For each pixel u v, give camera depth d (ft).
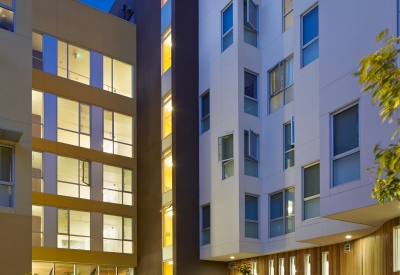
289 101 59.06
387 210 37.04
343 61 40.68
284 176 57.72
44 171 71.97
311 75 52.75
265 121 62.59
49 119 74.23
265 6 65.41
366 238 45.11
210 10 71.92
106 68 83.61
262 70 64.44
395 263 38.52
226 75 65.36
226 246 60.54
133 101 85.40
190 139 70.28
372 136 36.60
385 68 24.13
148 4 86.02
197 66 73.61
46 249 69.36
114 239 77.10
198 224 67.77
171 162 70.79
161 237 71.20
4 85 50.60
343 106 40.16
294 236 54.70
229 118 63.36
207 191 66.74
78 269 73.10
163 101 76.23
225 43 67.00
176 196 66.95
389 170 26.32
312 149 51.21
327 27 43.09
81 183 75.51
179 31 73.20
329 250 51.34
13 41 52.37
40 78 74.64
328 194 40.47
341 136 40.50
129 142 83.20
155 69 80.18
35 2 76.84
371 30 38.06
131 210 80.07
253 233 59.72
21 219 48.60
